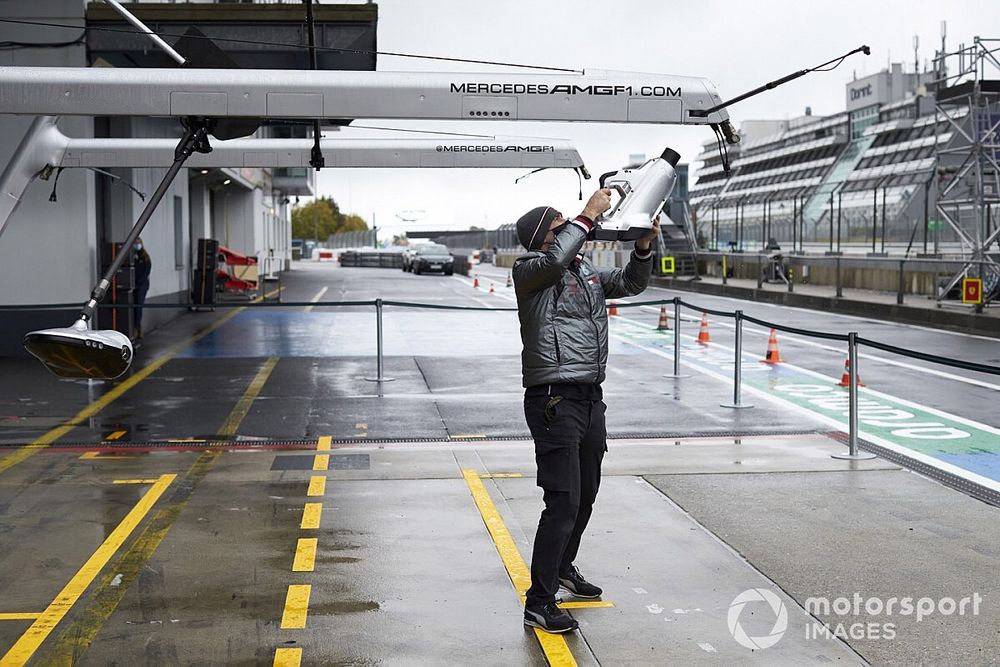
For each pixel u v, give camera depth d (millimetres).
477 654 4770
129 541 6539
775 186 89875
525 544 6488
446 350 18297
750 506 7402
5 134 15906
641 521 7000
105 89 7586
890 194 65000
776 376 15109
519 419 11250
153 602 5434
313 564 6078
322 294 36531
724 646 4848
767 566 6023
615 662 4668
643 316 26766
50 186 16609
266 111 7684
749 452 9398
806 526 6871
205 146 5992
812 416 11562
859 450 9578
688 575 5875
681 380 14562
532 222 5168
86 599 5480
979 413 11906
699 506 7387
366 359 16875
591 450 5320
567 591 5582
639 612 5297
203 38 9289
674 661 4676
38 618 5211
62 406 12016
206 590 5617
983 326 22922
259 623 5137
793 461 8984
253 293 34531
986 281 26516
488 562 6129
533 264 4988
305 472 8547
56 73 7582
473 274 56438
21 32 15695
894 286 32750
